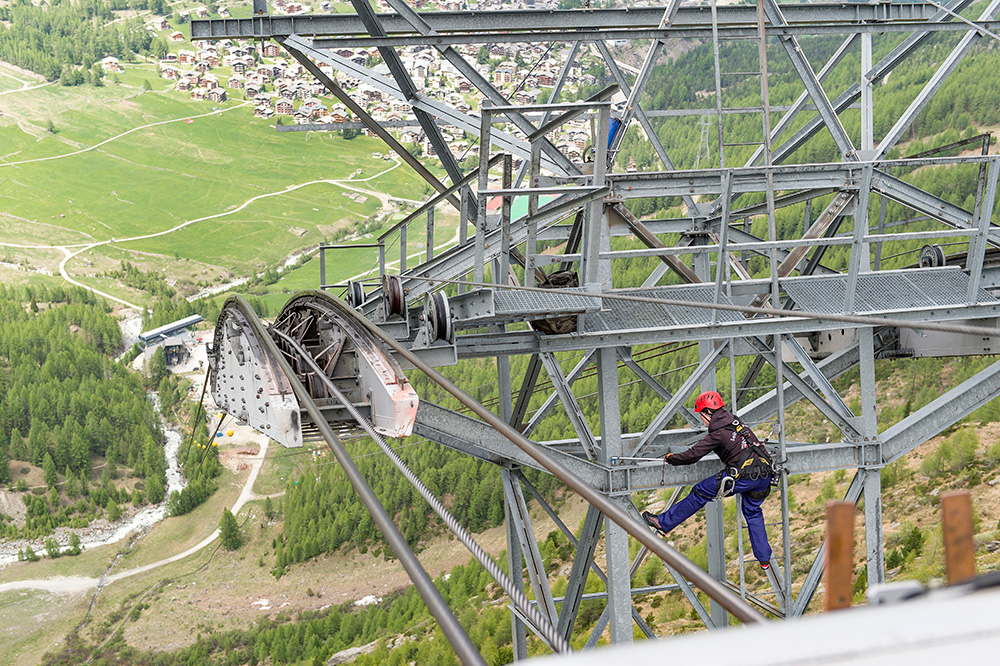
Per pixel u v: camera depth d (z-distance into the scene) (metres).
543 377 89.75
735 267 10.73
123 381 159.12
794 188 9.52
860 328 9.80
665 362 86.19
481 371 105.50
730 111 10.19
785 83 157.00
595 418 84.00
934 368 52.88
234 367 11.27
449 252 11.83
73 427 140.25
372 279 13.87
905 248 73.56
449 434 10.03
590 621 39.88
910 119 11.41
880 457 10.02
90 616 103.69
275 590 101.88
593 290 8.94
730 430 8.62
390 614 80.62
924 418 10.02
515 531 11.34
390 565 99.19
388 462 103.69
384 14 11.16
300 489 110.25
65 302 198.75
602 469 9.96
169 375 168.38
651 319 9.62
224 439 143.62
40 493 130.62
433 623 64.62
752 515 8.76
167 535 121.19
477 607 61.69
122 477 135.12
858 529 28.38
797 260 10.06
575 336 9.48
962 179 99.56
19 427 144.62
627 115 11.25
